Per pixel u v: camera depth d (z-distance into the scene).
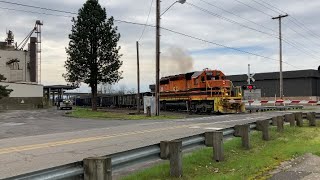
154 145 8.70
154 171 9.75
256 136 16.36
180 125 23.11
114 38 55.19
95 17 53.53
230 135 13.10
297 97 70.94
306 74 69.06
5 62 90.56
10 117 43.81
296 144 15.00
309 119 22.19
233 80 78.31
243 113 37.88
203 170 10.27
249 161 11.41
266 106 45.94
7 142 17.02
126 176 9.59
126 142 15.56
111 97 72.69
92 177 6.19
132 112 45.72
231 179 8.99
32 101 84.38
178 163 9.13
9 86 78.75
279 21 60.09
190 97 42.69
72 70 54.31
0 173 9.83
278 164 11.09
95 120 34.28
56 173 5.84
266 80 75.06
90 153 12.89
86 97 91.69
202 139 10.94
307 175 9.62
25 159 11.94
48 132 22.61
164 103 49.81
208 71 40.50
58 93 112.62
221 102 38.59
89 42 53.97
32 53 94.38
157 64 37.81
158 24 37.78
